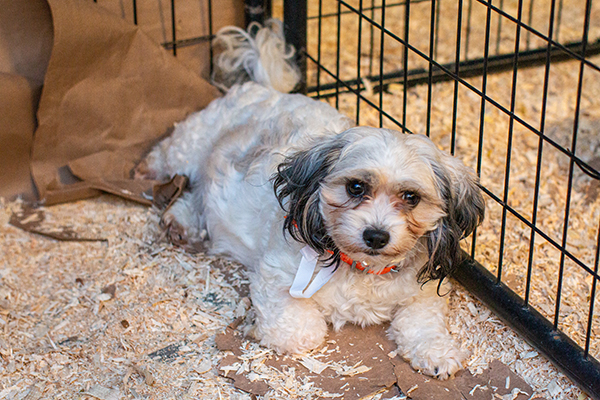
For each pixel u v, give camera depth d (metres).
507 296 1.00
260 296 1.00
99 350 0.99
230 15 1.33
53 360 0.98
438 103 1.43
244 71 1.35
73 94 1.20
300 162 0.93
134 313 1.04
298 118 1.09
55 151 1.22
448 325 1.02
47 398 0.93
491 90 1.47
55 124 1.20
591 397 0.92
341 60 1.56
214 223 1.11
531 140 1.34
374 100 1.44
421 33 1.68
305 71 1.36
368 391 0.94
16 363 0.97
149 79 1.25
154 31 1.28
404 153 0.87
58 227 1.17
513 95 0.93
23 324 1.02
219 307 1.05
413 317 0.99
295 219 0.93
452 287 1.07
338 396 0.93
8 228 1.17
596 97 1.44
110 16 1.18
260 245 1.03
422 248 0.95
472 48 1.62
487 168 1.28
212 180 1.10
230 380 0.95
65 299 1.06
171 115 1.28
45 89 1.17
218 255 1.13
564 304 1.03
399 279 0.97
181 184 1.18
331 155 0.91
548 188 1.24
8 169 1.21
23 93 1.18
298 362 0.97
